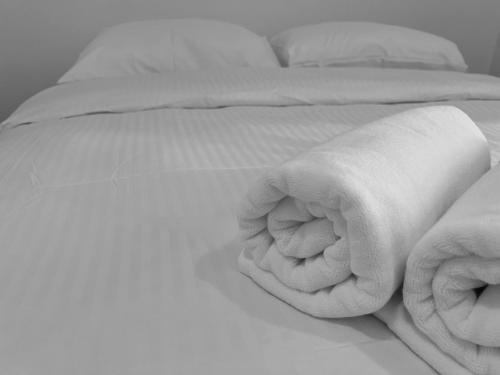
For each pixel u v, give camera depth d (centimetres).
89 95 175
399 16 281
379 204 62
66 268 79
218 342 64
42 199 103
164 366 60
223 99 174
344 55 234
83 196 104
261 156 126
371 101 182
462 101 185
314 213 67
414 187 68
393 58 237
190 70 210
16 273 77
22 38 247
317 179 63
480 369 57
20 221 94
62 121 163
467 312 58
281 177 66
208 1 258
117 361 61
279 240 72
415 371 60
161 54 216
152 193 105
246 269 78
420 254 58
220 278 78
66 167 120
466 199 65
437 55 241
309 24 273
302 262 72
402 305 66
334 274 66
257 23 268
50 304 70
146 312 69
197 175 114
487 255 54
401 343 65
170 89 179
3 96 256
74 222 93
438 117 87
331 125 154
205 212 97
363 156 68
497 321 55
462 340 59
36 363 60
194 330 66
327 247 67
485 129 145
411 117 85
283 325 68
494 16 292
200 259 82
